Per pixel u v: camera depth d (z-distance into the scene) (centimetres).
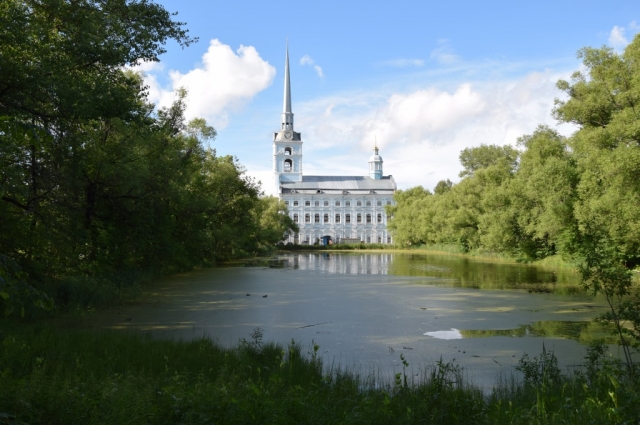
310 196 13900
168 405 693
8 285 556
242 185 4959
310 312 2095
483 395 955
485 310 2145
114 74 1927
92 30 1723
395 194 11944
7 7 1600
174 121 3067
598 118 3459
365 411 746
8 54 1616
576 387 927
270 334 1642
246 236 6297
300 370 1073
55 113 1783
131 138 2556
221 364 1062
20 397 662
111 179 2467
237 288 2975
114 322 1802
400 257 7325
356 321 1889
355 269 4681
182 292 2756
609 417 689
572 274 3744
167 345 1240
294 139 14200
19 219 2000
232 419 657
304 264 5566
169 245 3356
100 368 962
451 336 1628
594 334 1641
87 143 2291
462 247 7588
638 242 2892
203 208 3922
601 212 2867
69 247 2180
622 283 977
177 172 3064
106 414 654
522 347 1462
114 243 2712
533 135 5834
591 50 3391
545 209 4372
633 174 2614
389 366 1252
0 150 1464
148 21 1869
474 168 9769
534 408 755
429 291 2845
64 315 1830
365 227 13988
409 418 730
